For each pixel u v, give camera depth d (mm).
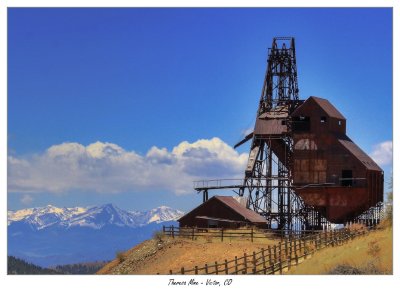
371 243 59219
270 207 111188
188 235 89438
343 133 110812
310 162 106812
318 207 106250
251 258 73938
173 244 86125
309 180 106562
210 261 76688
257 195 111000
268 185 111750
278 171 112688
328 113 106750
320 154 106500
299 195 106625
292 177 109250
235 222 96875
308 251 69750
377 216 104500
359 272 52906
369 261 54250
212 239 86750
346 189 104875
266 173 112812
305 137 107312
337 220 105562
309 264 59156
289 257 64000
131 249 92438
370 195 105125
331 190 105625
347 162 105312
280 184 111625
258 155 113875
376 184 108812
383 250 55969
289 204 110625
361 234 72500
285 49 117875
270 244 80938
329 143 106375
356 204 104438
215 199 99688
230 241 84688
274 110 116688
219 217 99000
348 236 73438
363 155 109438
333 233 77250
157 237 91000
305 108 107688
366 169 104125
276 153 113938
